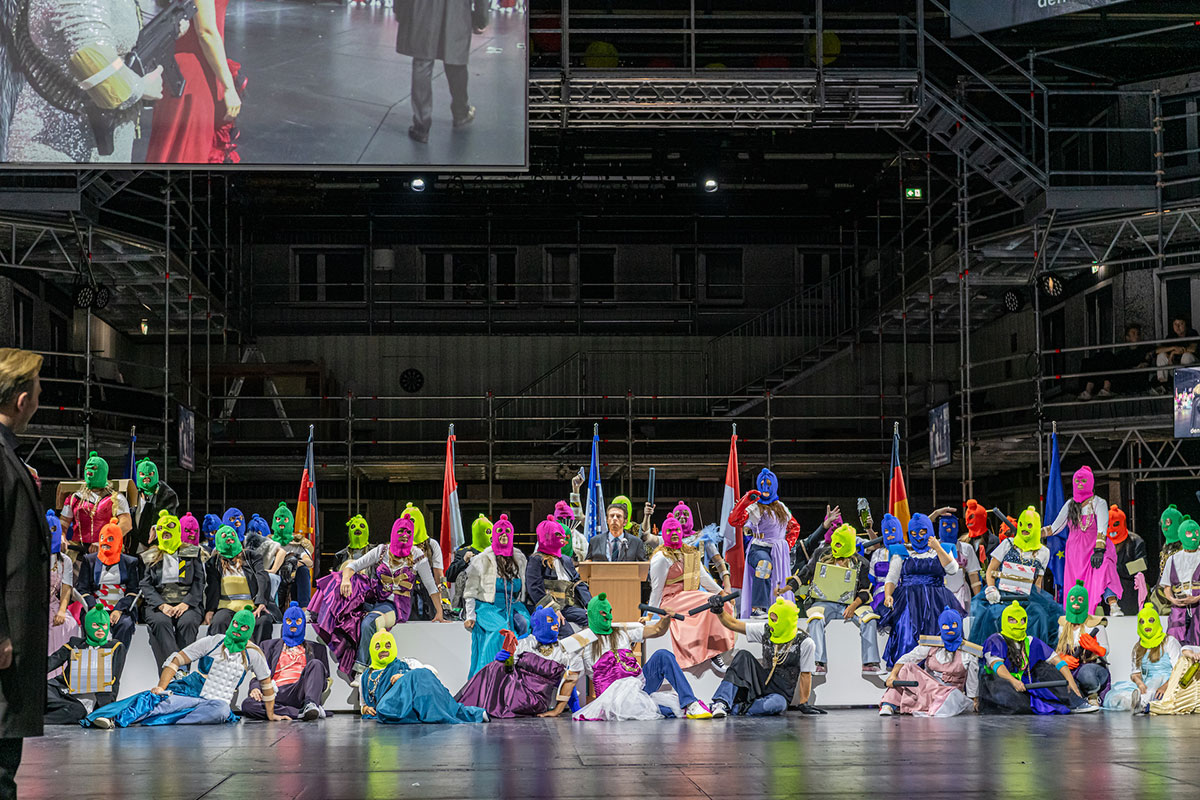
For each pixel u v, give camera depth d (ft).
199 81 53.26
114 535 36.04
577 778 22.26
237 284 85.30
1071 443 66.54
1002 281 72.18
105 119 52.80
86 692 34.42
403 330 88.33
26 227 60.59
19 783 22.04
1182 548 39.34
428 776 22.61
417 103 53.42
